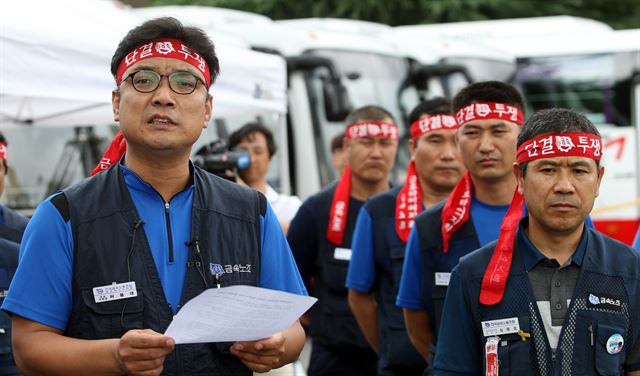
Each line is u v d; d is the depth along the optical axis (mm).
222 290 4562
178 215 5121
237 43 18812
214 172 10641
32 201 18062
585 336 5277
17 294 4844
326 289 9797
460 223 7156
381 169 9867
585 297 5332
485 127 7105
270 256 5367
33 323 4832
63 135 18234
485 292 5453
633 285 5367
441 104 8688
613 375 5234
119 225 4977
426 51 23609
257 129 11852
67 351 4703
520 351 5316
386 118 9898
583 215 5328
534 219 5473
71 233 4926
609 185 23234
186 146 5105
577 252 5398
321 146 20500
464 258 5668
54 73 7801
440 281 7121
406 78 22781
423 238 7242
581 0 32875
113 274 4879
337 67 21266
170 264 5008
